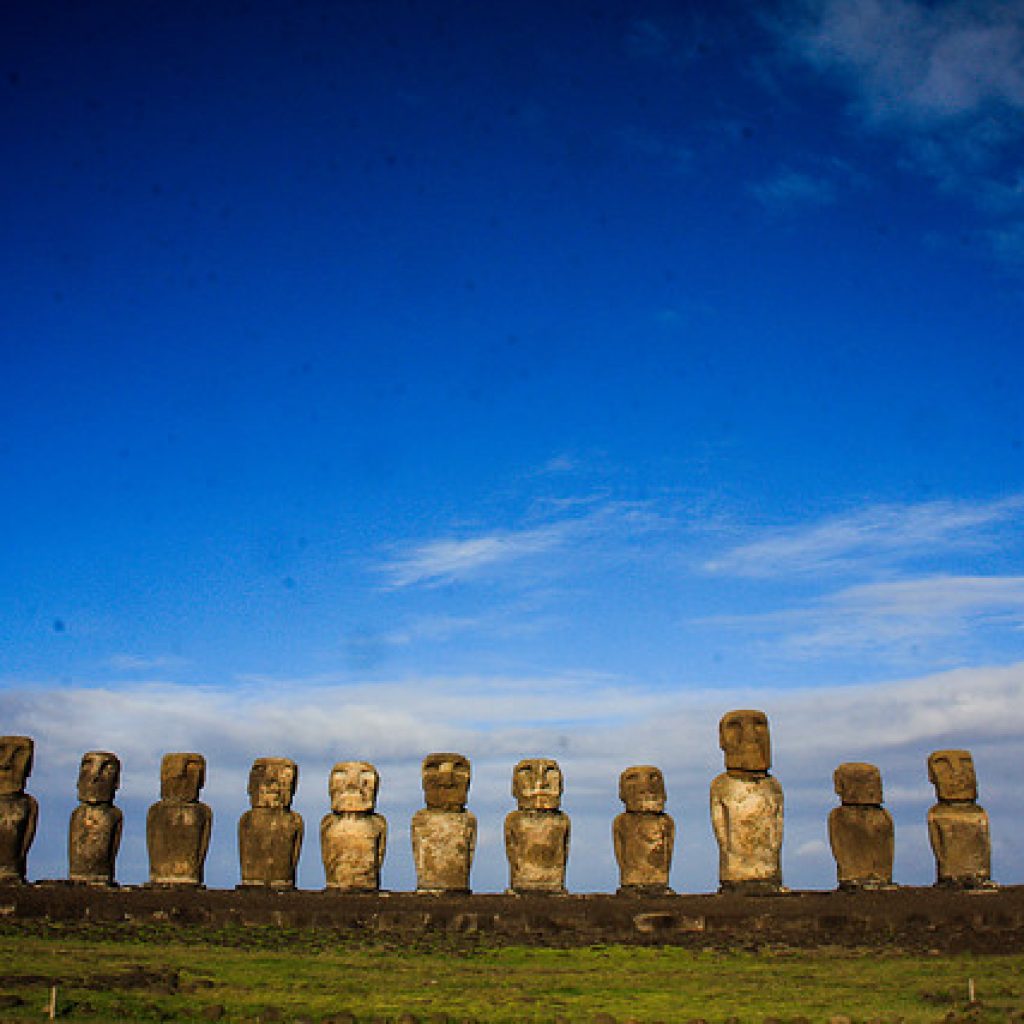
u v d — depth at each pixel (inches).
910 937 1641.2
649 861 1882.4
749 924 1702.8
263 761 1923.0
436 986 1365.7
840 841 1850.4
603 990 1360.7
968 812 1871.3
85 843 1867.6
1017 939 1592.0
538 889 1886.1
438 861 1894.7
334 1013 1210.6
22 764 1897.1
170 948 1542.8
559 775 1937.7
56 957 1437.0
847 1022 1179.3
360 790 1907.0
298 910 1724.9
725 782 1886.1
